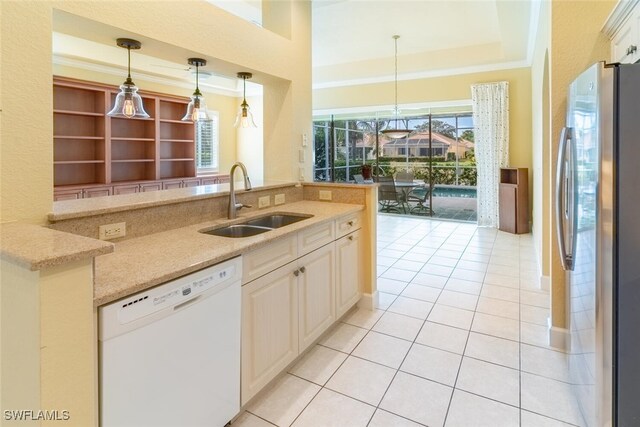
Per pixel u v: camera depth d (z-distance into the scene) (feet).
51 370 3.35
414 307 10.51
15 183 5.01
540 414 6.18
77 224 5.70
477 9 14.80
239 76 10.12
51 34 5.34
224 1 13.19
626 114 4.70
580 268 5.75
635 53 5.85
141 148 21.39
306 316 7.73
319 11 14.82
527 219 19.76
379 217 25.36
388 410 6.34
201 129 25.31
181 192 8.27
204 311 5.13
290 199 10.72
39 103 5.22
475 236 19.29
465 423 6.01
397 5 14.33
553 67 7.86
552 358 7.83
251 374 6.20
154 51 7.72
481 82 20.92
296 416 6.21
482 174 21.34
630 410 4.86
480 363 7.70
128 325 4.15
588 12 7.54
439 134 24.75
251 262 6.13
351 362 7.79
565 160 6.18
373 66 23.06
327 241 8.48
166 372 4.64
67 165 17.99
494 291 11.65
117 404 4.10
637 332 4.78
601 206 4.84
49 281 3.29
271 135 11.36
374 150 26.84
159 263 4.96
